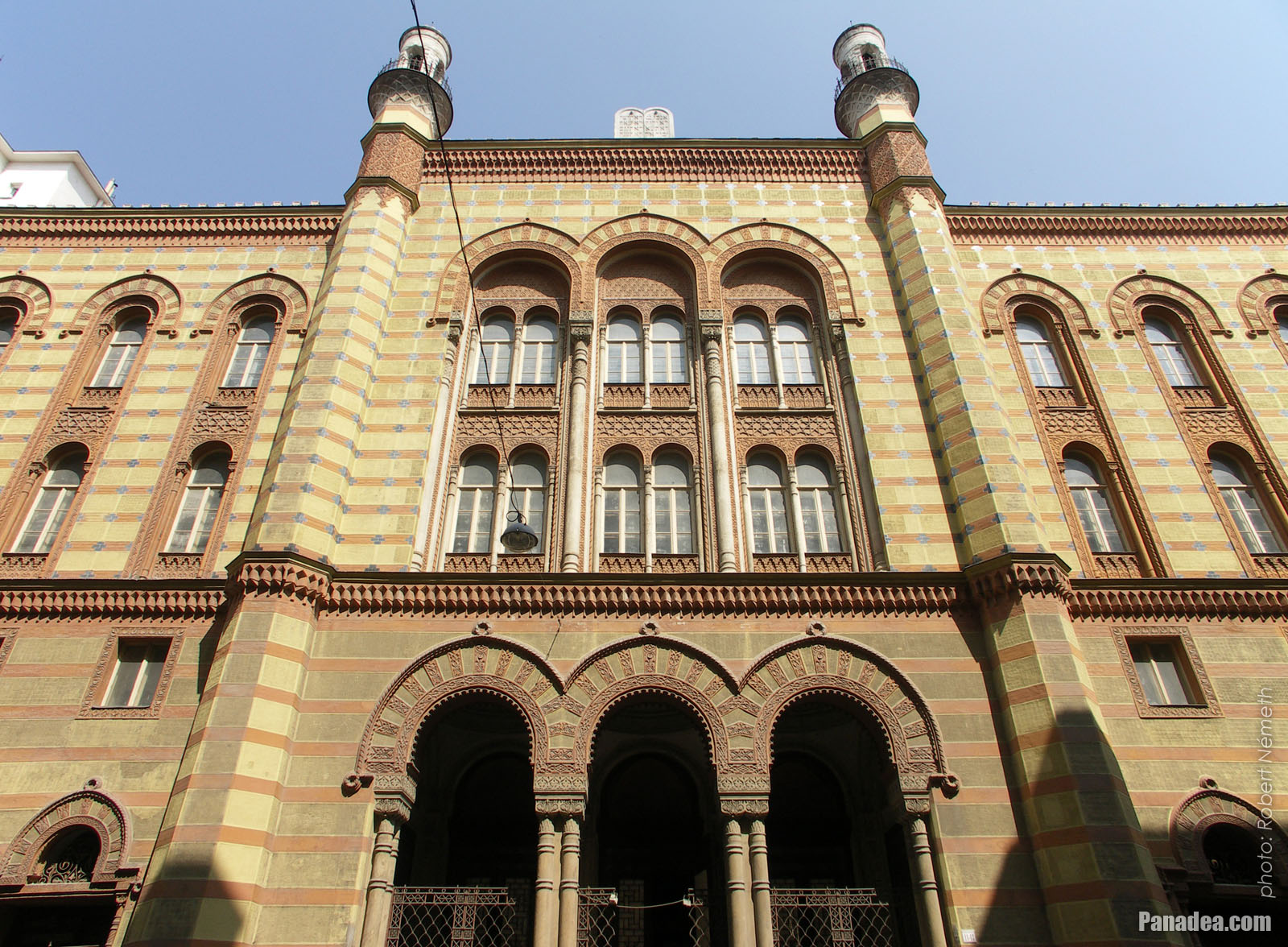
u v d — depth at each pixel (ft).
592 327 60.34
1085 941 36.32
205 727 40.50
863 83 75.82
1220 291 65.98
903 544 49.75
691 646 45.06
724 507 52.08
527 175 69.00
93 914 42.06
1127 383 60.18
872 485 52.49
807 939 48.37
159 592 48.01
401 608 46.34
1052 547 52.08
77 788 42.70
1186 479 55.26
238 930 36.55
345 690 43.86
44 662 46.42
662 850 51.62
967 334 56.85
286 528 47.19
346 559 48.85
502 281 64.75
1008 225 68.54
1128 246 68.44
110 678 46.50
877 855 49.44
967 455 51.55
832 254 64.34
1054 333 63.57
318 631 45.60
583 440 54.90
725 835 40.78
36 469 55.83
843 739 51.83
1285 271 67.26
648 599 46.29
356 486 51.67
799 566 50.90
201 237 67.82
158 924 35.55
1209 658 46.85
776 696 43.91
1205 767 43.47
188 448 55.93
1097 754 40.27
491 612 46.32
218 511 53.31
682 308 63.21
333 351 55.42
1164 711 45.09
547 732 42.65
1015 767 41.73
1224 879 40.93
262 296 63.98
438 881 48.57
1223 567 51.70
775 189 68.69
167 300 64.08
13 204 93.20
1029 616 44.55
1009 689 43.21
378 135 69.21
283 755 41.37
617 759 52.01
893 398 56.29
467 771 52.75
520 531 47.83
